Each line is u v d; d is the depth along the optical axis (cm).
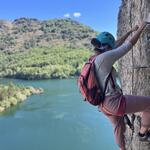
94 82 166
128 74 233
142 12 214
